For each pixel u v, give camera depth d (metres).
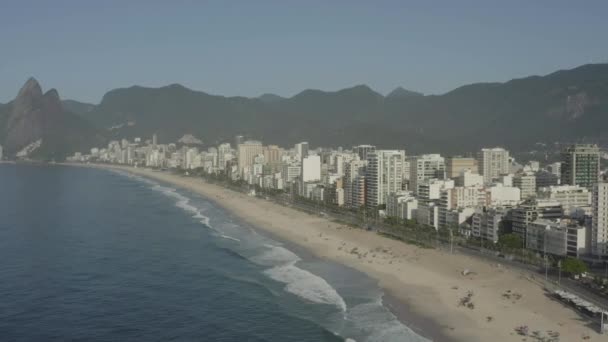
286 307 183.00
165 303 189.25
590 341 146.38
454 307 176.12
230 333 162.25
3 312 179.88
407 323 164.38
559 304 176.25
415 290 196.00
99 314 178.62
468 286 198.75
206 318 174.62
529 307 174.12
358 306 181.50
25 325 169.00
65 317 176.00
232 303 188.38
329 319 170.62
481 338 151.12
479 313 169.88
